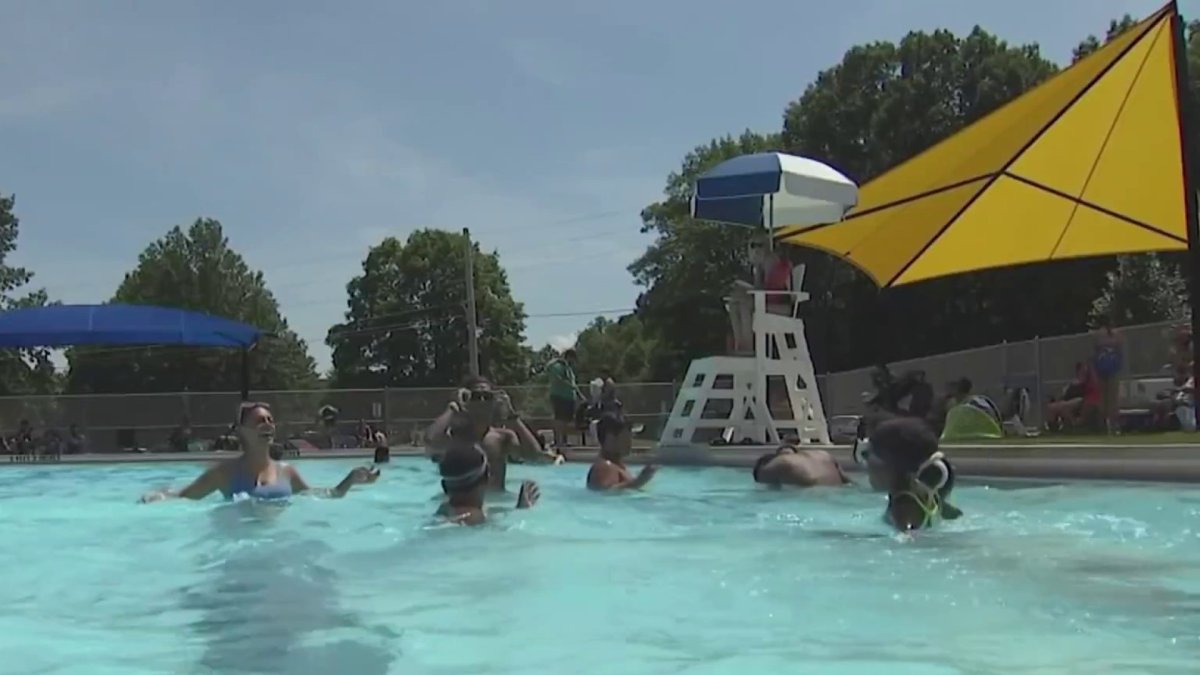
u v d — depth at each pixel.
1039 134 10.73
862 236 12.88
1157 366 12.91
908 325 33.12
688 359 41.66
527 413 20.94
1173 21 10.38
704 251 41.19
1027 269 30.94
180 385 53.78
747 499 6.65
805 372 12.01
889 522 5.00
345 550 4.56
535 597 3.43
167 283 58.59
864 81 35.25
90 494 8.91
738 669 2.48
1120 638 2.72
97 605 3.46
